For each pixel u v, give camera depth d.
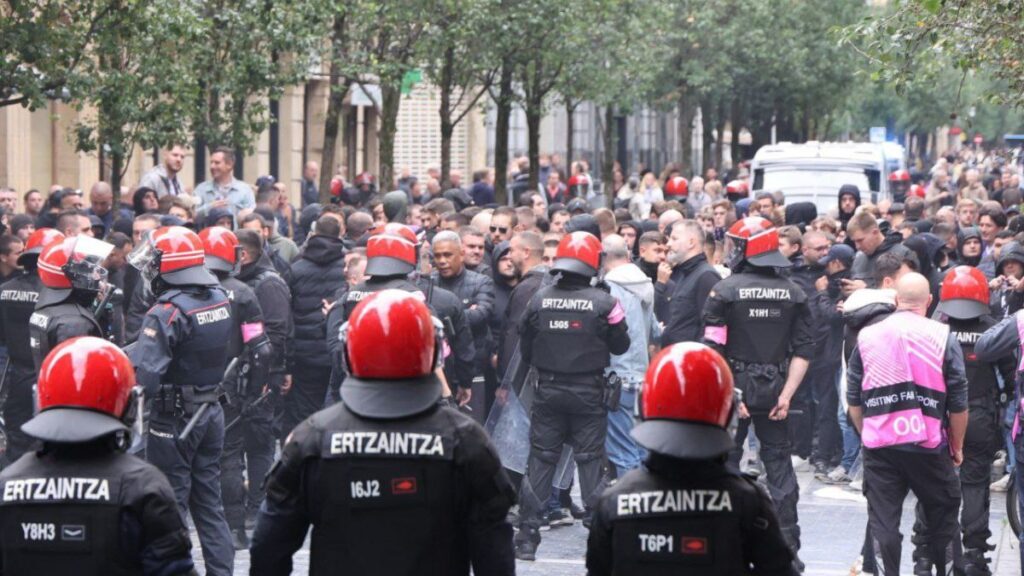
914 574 10.18
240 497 11.19
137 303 12.34
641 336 12.03
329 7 21.64
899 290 9.34
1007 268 14.62
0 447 11.98
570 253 10.88
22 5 16.14
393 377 5.39
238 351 10.61
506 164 31.69
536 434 11.03
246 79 21.34
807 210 19.44
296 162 39.81
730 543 5.22
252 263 12.14
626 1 34.19
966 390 9.24
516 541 11.07
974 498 10.25
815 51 50.78
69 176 28.92
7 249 13.18
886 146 42.62
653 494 5.24
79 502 5.35
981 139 72.69
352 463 5.33
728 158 80.19
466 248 13.16
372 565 5.34
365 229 15.47
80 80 16.70
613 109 45.06
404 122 49.34
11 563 5.40
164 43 19.47
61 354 5.49
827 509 13.32
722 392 5.25
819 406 14.80
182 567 5.42
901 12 13.33
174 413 9.06
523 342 11.07
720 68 46.12
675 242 12.80
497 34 28.05
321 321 13.23
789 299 10.70
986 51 13.26
